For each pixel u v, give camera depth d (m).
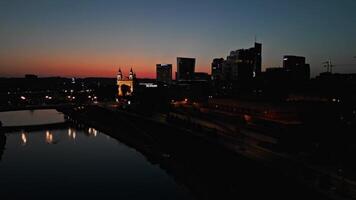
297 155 89.69
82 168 120.69
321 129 102.06
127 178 105.88
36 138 187.62
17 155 144.88
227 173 85.75
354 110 122.12
